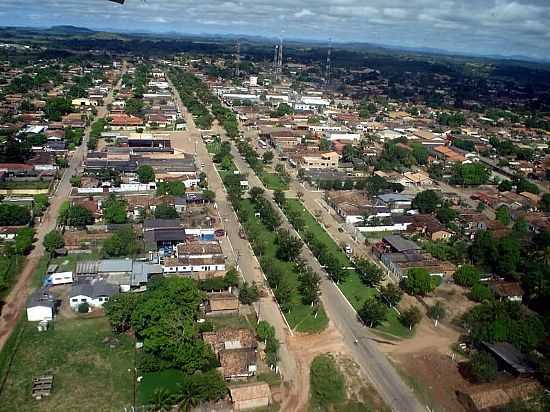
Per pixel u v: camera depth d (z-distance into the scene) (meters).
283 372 101.38
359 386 98.31
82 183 197.38
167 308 107.69
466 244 168.12
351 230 176.25
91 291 119.88
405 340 115.00
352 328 118.44
